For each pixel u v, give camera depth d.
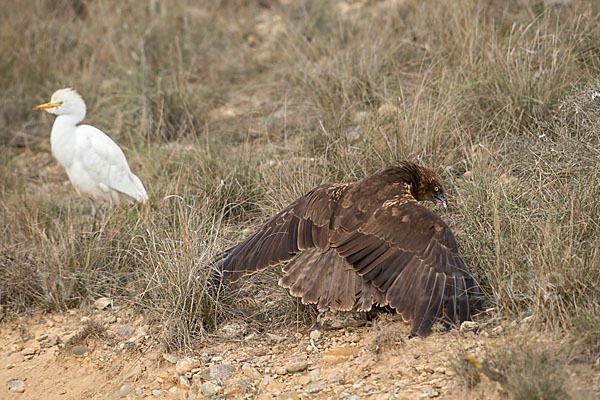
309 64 21.23
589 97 15.32
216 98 22.14
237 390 11.31
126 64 23.67
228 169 17.20
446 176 15.11
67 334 14.00
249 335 12.80
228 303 13.46
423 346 11.13
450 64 19.31
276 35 24.75
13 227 16.77
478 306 11.38
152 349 12.98
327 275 11.70
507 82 17.02
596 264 11.12
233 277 12.54
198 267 13.21
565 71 17.05
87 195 18.09
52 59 24.38
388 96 18.83
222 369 11.84
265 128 18.48
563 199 12.62
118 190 17.56
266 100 21.38
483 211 13.10
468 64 18.09
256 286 13.80
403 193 11.80
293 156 17.09
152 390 11.97
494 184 13.23
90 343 13.59
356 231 11.48
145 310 13.92
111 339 13.61
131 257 15.43
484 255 12.27
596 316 10.30
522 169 14.46
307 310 12.86
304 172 15.76
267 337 12.70
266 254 12.39
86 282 14.99
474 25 19.34
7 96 23.52
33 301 15.05
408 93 18.64
